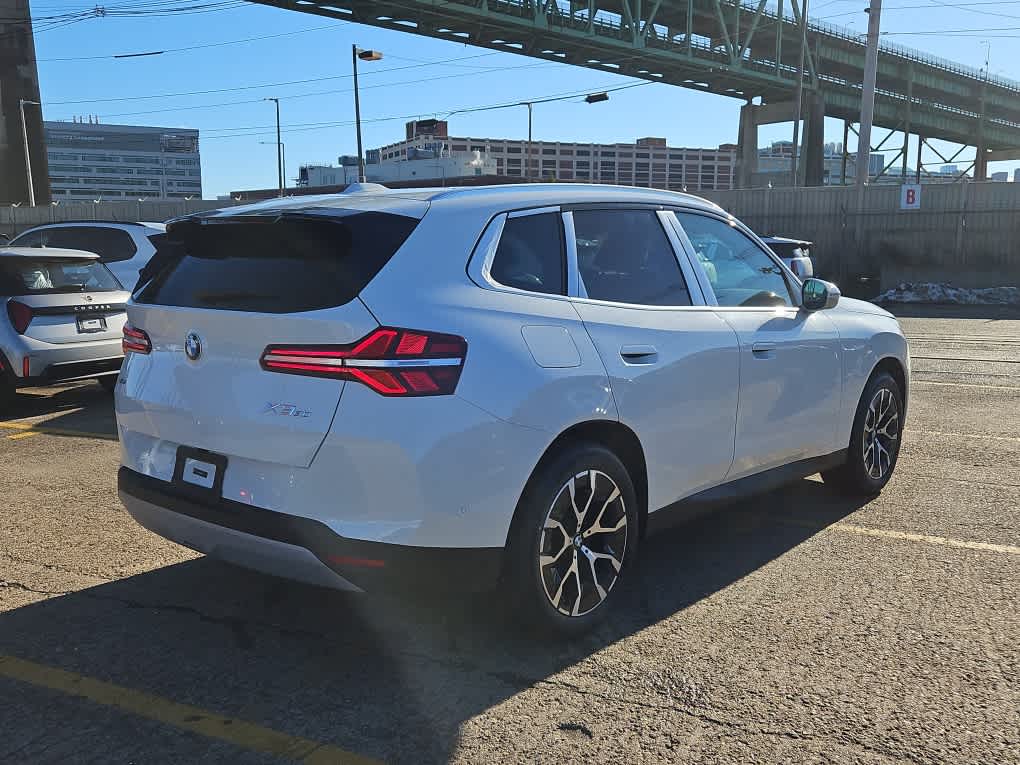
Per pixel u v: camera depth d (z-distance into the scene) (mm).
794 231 28672
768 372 4121
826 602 3678
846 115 81625
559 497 3131
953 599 3695
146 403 3301
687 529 4688
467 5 45812
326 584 2891
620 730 2711
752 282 4367
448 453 2797
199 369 3090
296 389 2830
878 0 28156
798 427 4406
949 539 4465
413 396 2762
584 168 186750
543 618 3164
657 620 3508
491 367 2908
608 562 3398
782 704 2854
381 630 3438
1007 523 4715
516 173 182750
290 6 45094
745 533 4602
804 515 4898
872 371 5023
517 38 51875
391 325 2771
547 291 3299
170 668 3131
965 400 8500
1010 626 3426
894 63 75375
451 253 3053
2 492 5379
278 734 2701
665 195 4062
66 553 4312
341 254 2920
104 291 8352
